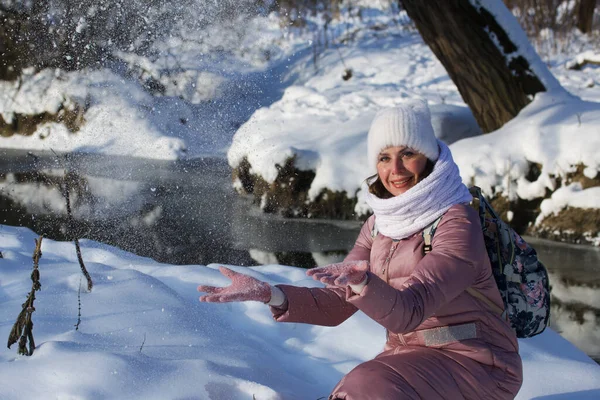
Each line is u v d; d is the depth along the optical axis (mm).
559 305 6086
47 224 8484
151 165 11820
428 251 2588
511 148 8586
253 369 3127
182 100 13328
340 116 11773
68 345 3082
